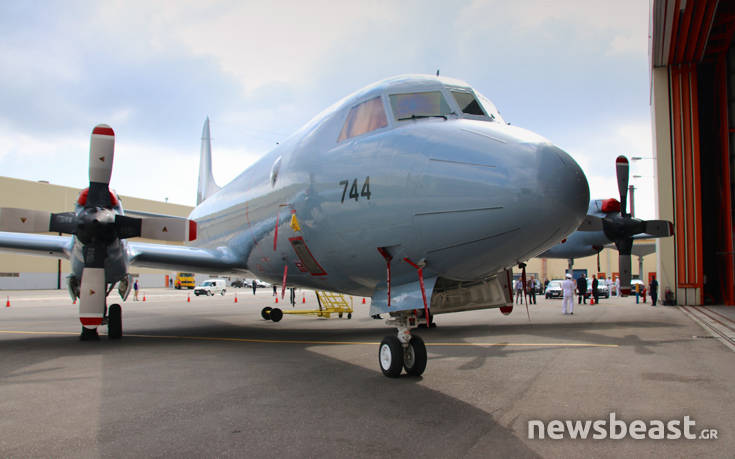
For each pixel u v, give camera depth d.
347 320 17.14
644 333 11.71
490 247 5.32
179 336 11.57
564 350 9.03
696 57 22.66
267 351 8.95
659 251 25.33
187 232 9.23
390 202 6.11
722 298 23.91
